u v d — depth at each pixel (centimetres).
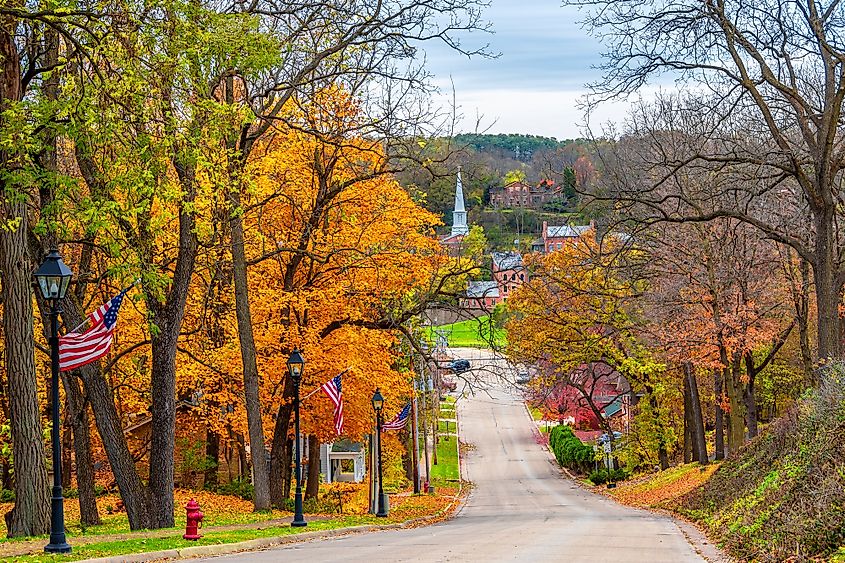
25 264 1977
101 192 1958
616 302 4516
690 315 3809
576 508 3966
